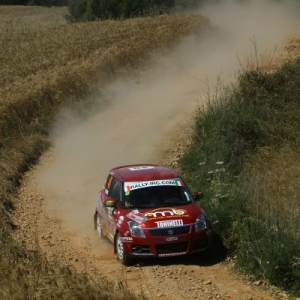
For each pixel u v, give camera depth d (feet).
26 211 135.03
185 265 101.14
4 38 395.55
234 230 107.34
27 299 73.77
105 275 95.71
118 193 109.19
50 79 237.45
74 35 379.35
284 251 94.22
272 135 158.30
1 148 170.09
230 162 146.41
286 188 119.85
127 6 561.02
